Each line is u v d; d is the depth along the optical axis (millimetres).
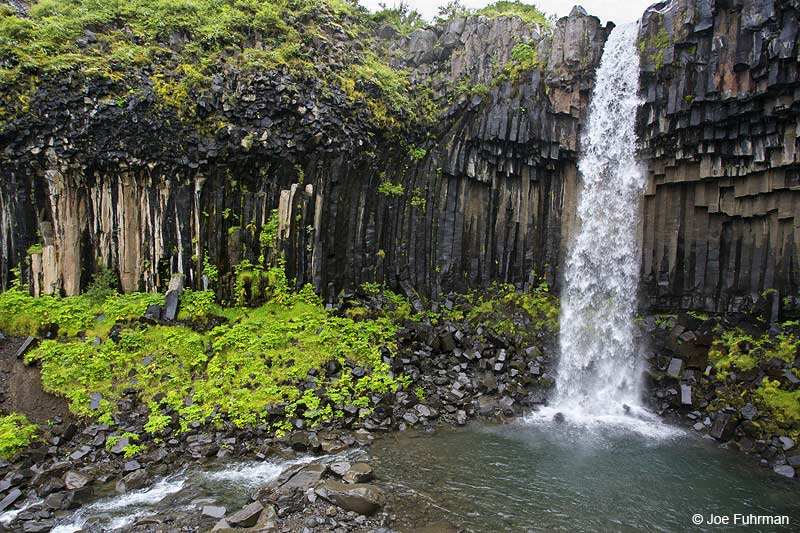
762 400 13672
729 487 10891
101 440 11570
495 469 11484
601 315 18000
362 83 18109
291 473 10695
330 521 9141
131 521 9156
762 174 15633
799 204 15141
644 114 17078
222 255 16750
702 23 15570
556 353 17422
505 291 19422
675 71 16312
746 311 16016
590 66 18141
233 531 8664
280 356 14945
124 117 15203
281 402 13422
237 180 16891
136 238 16328
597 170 18484
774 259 15695
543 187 19656
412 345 16703
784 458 11969
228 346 14914
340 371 15055
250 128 16500
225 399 13336
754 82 14781
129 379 13445
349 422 13297
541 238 19734
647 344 16656
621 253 18047
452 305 18859
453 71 20219
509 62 19328
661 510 9938
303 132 16938
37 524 8953
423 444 12750
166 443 11859
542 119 18719
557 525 9328
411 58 20984
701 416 14219
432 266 19484
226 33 17266
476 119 19531
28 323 14234
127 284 16203
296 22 18625
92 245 16031
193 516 9281
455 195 19625
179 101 15711
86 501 9805
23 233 15297
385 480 10781
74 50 15484
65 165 15281
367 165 18422
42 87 14695
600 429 14031
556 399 15969
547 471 11453
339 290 18094
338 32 19547
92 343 14016
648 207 17797
